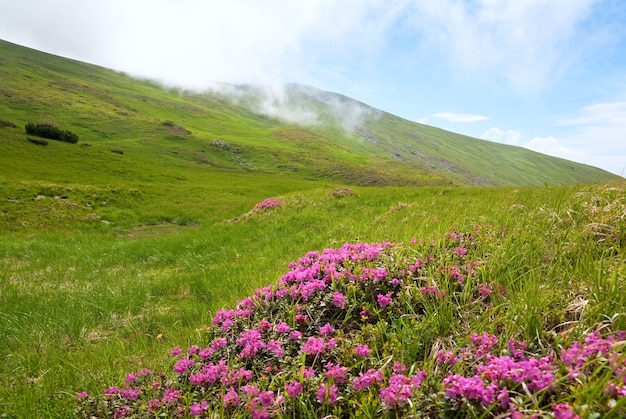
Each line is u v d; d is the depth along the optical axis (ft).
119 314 29.12
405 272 17.11
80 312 29.30
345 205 72.33
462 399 8.92
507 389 9.03
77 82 599.16
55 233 83.20
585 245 16.99
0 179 118.42
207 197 151.43
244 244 54.03
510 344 10.63
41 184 120.26
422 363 11.39
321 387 10.88
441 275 16.39
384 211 58.23
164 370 15.87
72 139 270.67
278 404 10.87
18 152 198.08
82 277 44.06
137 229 96.48
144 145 380.37
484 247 18.98
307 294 17.03
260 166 423.23
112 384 16.15
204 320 23.03
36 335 25.02
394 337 12.86
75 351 21.83
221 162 393.70
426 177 504.02
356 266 18.60
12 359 21.30
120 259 53.78
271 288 18.83
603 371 8.82
